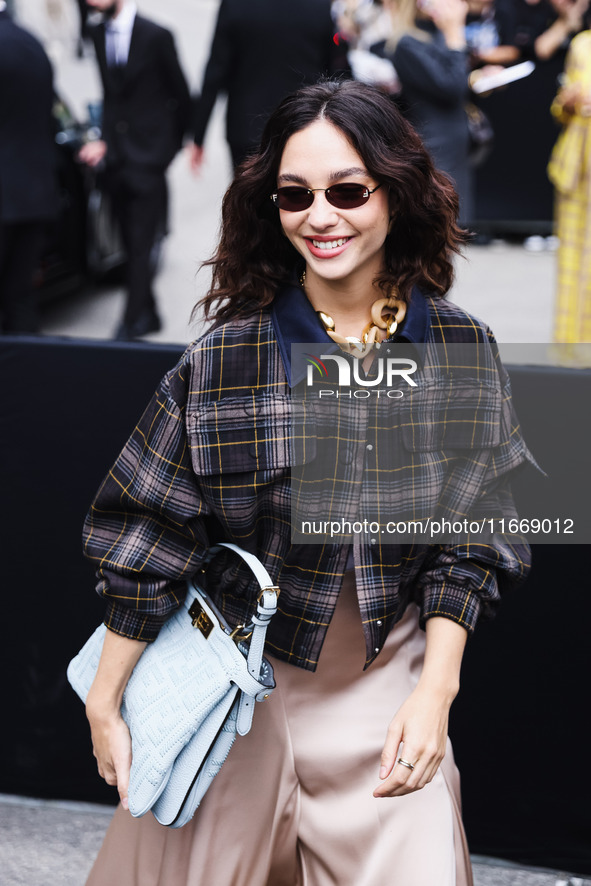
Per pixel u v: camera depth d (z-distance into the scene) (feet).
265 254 6.93
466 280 30.09
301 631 6.98
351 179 6.42
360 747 7.19
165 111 23.99
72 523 10.58
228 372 6.70
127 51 23.45
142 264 24.71
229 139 23.43
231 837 7.35
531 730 10.12
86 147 24.31
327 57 23.07
